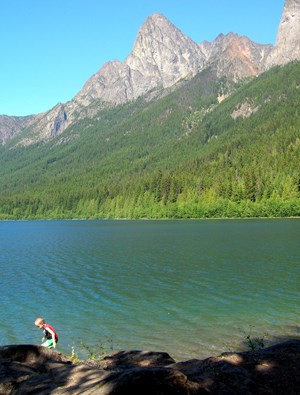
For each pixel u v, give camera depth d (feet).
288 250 191.01
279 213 485.56
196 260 168.76
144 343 70.33
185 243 241.35
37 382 25.40
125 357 37.76
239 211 515.09
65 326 82.33
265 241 233.55
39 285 126.11
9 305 101.04
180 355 63.62
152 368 22.04
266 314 85.66
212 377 24.99
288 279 121.80
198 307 93.61
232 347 66.28
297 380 25.08
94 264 167.73
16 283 130.21
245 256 175.42
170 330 77.25
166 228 391.24
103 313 91.50
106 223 579.89
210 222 460.14
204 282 121.90
